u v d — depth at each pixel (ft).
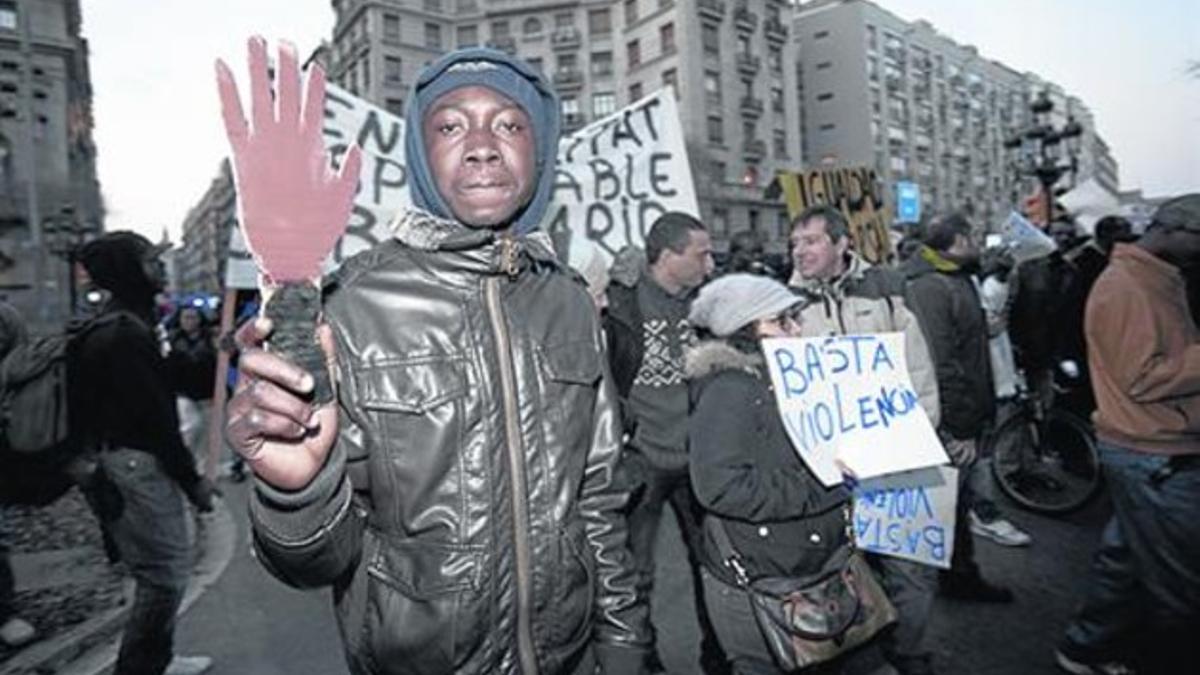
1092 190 26.86
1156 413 8.89
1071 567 14.66
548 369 4.35
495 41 176.14
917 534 9.01
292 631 13.35
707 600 7.47
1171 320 8.86
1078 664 10.57
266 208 3.24
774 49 171.73
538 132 4.77
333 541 3.61
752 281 7.37
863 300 9.92
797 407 7.02
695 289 10.84
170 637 9.89
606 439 4.62
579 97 173.06
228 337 8.49
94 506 9.50
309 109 3.39
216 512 21.97
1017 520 17.70
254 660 12.22
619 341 10.47
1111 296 9.05
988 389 12.70
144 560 9.52
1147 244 9.04
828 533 7.18
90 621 13.35
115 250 9.48
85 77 190.90
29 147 81.66
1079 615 10.55
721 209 155.53
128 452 9.29
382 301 4.18
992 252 23.97
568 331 4.53
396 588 4.03
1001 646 11.55
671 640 12.19
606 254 15.05
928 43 239.09
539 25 175.73
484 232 4.29
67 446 9.43
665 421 10.39
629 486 4.74
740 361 7.28
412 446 4.03
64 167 143.54
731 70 160.45
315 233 3.35
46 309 83.71
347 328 4.11
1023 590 13.66
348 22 180.45
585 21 172.96
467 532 4.02
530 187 4.59
